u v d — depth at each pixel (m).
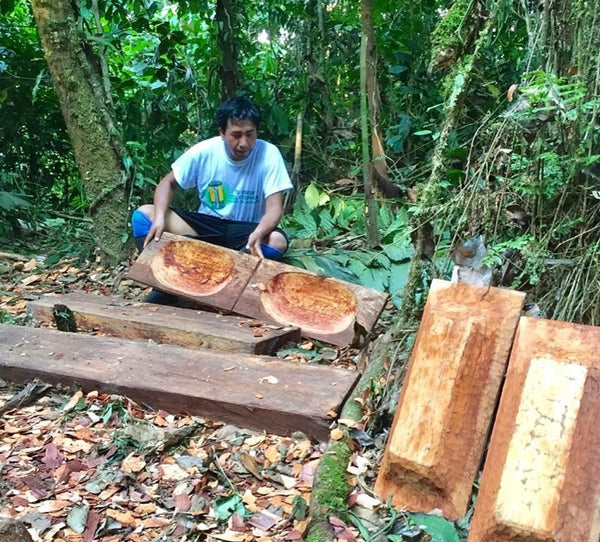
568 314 1.89
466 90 2.04
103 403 2.22
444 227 2.07
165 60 5.30
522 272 1.97
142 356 2.38
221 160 3.30
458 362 1.64
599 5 1.85
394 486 1.66
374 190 3.78
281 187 3.27
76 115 3.95
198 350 2.41
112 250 4.05
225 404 2.08
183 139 5.81
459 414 1.61
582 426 1.42
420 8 5.12
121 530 1.62
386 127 4.97
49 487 1.80
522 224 2.01
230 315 2.95
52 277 3.94
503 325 1.67
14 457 1.95
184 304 3.21
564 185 1.91
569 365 1.49
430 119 4.76
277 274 2.94
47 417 2.18
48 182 5.85
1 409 2.20
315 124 5.37
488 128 2.06
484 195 2.00
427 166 3.31
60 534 1.61
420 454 1.60
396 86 5.07
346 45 5.52
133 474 1.85
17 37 5.35
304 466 1.85
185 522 1.64
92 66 4.03
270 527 1.61
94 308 2.91
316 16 5.50
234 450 1.96
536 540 1.34
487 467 1.52
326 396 2.07
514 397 1.54
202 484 1.79
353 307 2.77
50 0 3.82
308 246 3.68
